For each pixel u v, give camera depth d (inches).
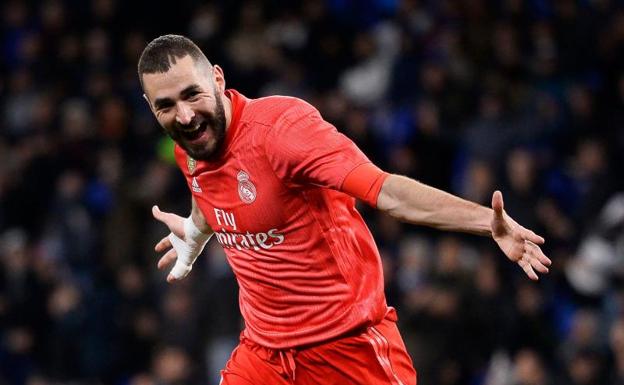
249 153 661.9
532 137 1753.2
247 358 736.3
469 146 1761.8
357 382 708.0
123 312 1747.0
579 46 1898.4
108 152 1941.4
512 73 1895.9
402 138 1884.8
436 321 1512.1
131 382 1737.2
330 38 2049.7
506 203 1616.6
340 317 693.9
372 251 705.6
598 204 1609.3
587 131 1763.0
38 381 1774.1
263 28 2080.5
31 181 1957.4
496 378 1501.0
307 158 634.8
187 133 660.7
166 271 1739.7
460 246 1595.7
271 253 690.8
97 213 1893.5
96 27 2153.1
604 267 1562.5
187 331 1641.2
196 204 765.3
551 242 1601.9
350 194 625.3
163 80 646.5
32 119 2071.9
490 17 1959.9
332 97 1932.8
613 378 1428.4
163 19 2159.2
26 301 1818.4
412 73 1939.0
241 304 741.3
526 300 1531.7
